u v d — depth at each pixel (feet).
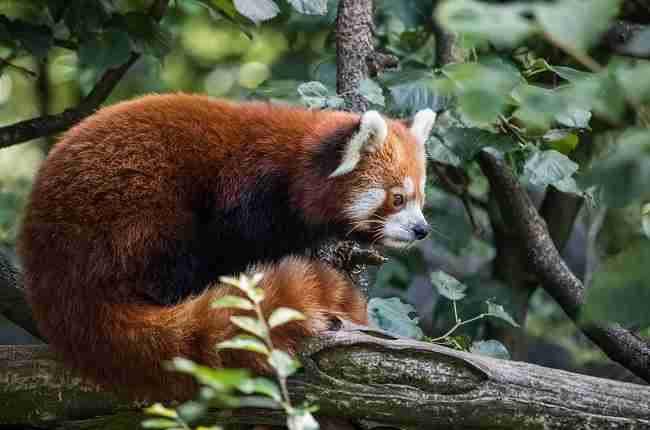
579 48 14.34
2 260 29.32
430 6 37.63
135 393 23.67
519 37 14.88
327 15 42.47
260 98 37.70
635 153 14.24
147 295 25.50
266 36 57.21
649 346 33.60
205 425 23.61
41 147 56.95
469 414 23.07
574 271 49.96
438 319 41.39
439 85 16.38
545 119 15.24
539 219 37.04
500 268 42.75
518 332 41.78
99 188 25.44
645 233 26.25
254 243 28.40
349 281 26.61
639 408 22.97
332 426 23.91
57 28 36.86
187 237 26.78
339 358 23.12
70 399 24.38
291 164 28.63
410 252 41.96
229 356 22.58
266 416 23.61
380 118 29.04
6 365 24.50
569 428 22.97
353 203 29.35
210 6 36.81
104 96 36.24
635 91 14.32
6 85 58.75
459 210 44.98
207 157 27.68
